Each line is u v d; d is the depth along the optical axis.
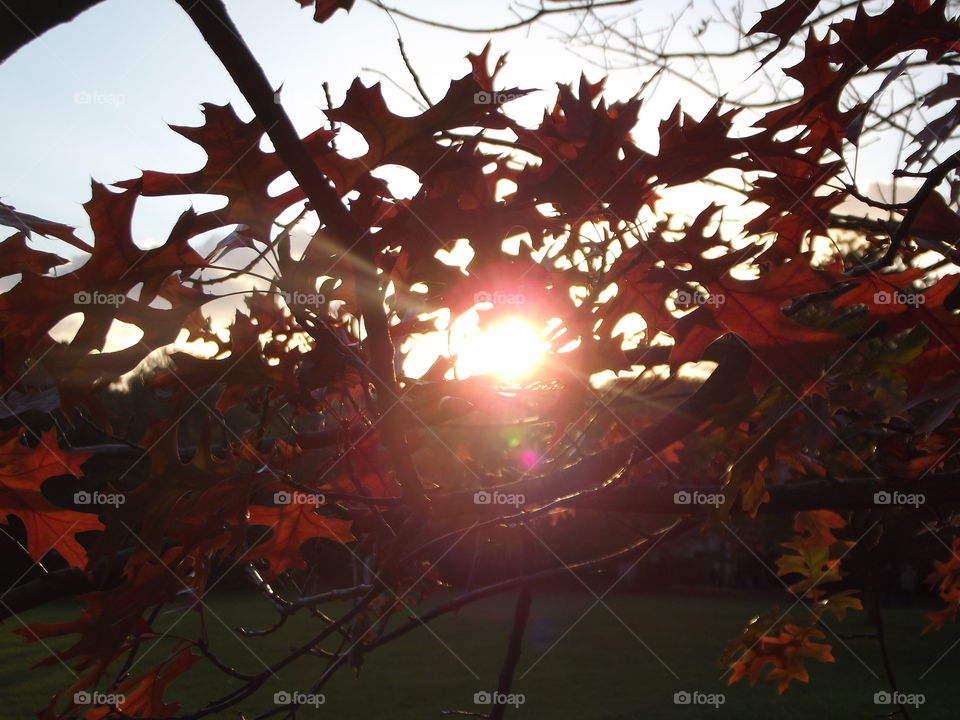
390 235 0.84
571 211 0.85
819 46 1.03
